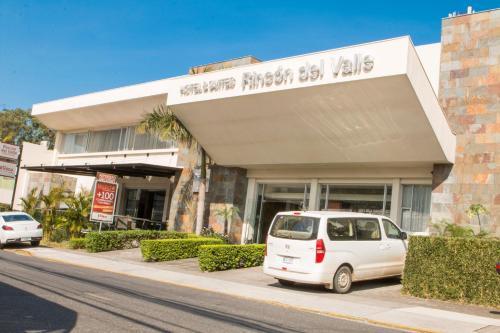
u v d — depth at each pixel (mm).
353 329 7562
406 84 13312
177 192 24359
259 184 21984
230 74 17234
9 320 6648
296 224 11750
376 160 16484
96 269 14539
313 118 16188
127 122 29781
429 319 8703
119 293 9547
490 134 14773
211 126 19234
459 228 13727
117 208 30844
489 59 15117
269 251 12094
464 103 15375
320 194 19641
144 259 17078
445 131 14812
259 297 10430
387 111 14445
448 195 15211
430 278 11391
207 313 8000
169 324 6898
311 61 15086
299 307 9430
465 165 15078
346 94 14625
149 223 28406
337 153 17203
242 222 21969
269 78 16016
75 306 7852
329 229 11453
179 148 24844
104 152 31344
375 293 11820
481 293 10734
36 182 36219
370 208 18000
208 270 14797
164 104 25062
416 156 15359
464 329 8008
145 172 26250
